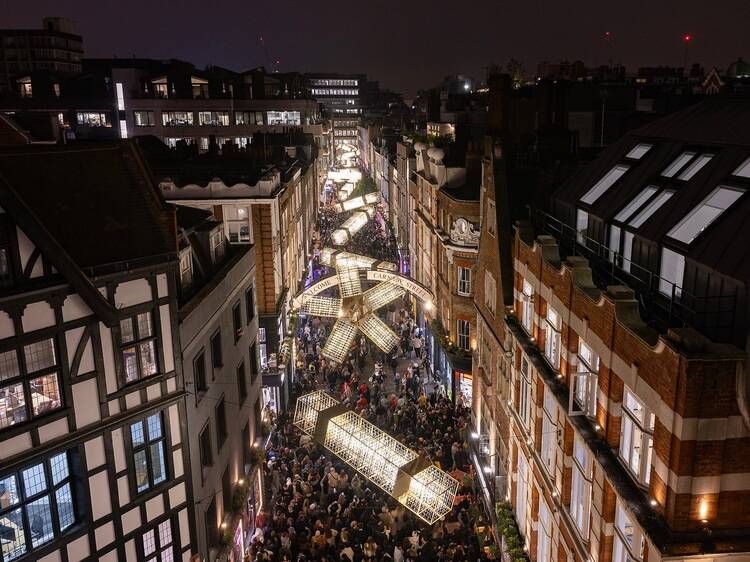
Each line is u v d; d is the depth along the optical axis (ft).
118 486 48.80
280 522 75.31
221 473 63.98
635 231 47.14
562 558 52.21
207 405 59.93
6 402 41.93
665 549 33.50
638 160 56.24
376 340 105.40
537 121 109.19
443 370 116.06
